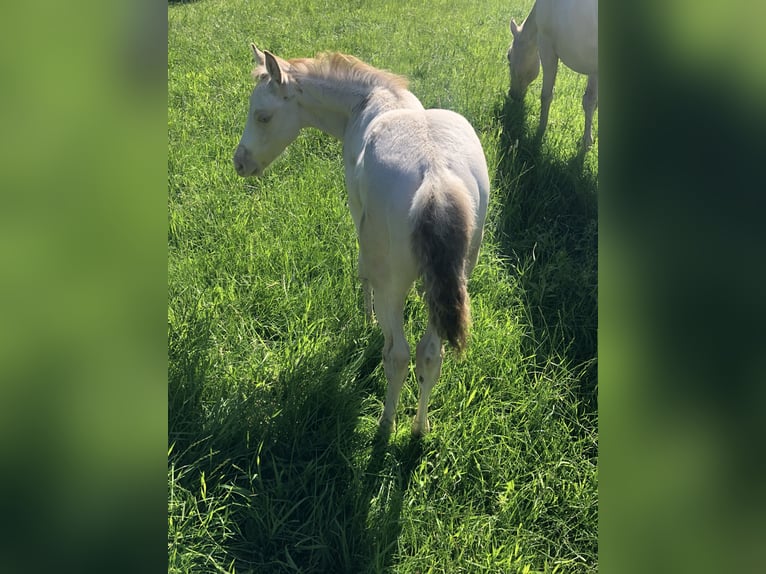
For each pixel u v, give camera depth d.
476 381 3.05
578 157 4.96
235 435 2.84
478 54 7.69
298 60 3.31
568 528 2.52
